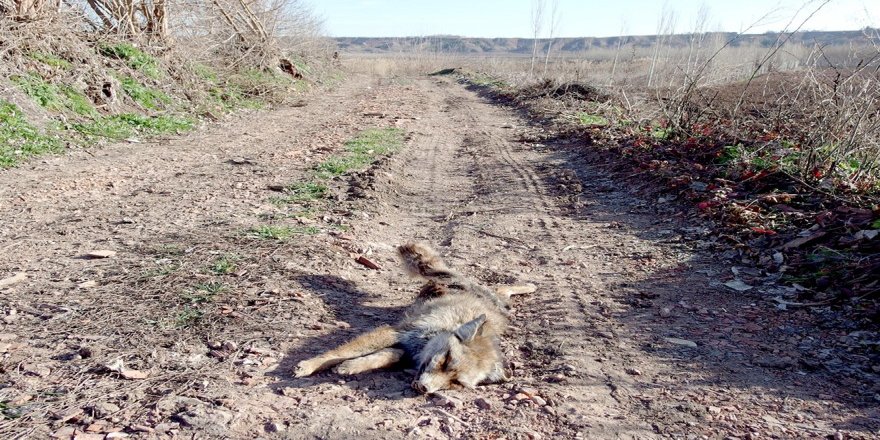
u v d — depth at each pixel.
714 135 11.02
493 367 4.36
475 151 13.40
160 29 18.98
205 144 13.16
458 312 4.95
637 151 11.28
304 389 4.00
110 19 17.89
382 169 10.51
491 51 127.75
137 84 15.99
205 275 5.67
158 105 16.03
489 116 19.73
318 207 8.30
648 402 3.97
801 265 6.03
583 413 3.82
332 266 6.24
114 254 6.18
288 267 6.00
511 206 8.91
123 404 3.67
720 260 6.53
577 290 5.93
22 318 4.74
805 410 3.86
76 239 6.68
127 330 4.59
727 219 7.32
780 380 4.23
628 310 5.45
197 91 17.72
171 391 3.84
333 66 38.91
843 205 7.01
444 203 9.20
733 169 8.96
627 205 8.84
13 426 3.40
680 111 12.25
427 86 33.19
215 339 4.54
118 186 9.22
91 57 15.02
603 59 52.69
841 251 6.02
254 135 14.66
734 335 4.92
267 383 4.04
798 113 11.38
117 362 4.09
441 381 4.07
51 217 7.50
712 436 3.59
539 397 4.01
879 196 7.30
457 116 19.67
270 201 8.55
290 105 21.31
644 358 4.57
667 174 9.38
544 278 6.29
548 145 13.98
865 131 8.56
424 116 19.34
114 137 12.84
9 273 5.63
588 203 9.03
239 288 5.43
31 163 10.23
